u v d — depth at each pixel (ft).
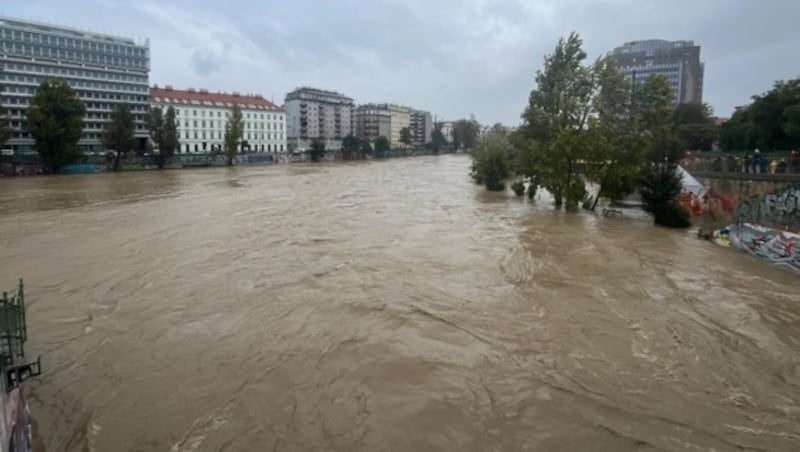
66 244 71.51
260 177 220.23
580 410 27.94
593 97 153.28
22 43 315.17
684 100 440.04
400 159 472.03
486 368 32.71
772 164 95.09
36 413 27.50
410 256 63.00
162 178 212.23
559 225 92.43
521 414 27.43
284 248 67.31
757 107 146.72
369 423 26.27
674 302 47.57
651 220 102.99
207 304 44.65
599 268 59.67
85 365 33.19
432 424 26.32
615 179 103.91
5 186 169.48
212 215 99.55
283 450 24.04
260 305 44.21
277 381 30.63
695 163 122.72
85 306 44.88
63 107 224.33
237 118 327.26
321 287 49.39
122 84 359.25
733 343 38.14
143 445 24.56
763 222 75.25
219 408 27.73
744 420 27.58
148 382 30.78
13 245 71.05
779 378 32.65
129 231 81.46
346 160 431.43
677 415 27.78
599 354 35.32
